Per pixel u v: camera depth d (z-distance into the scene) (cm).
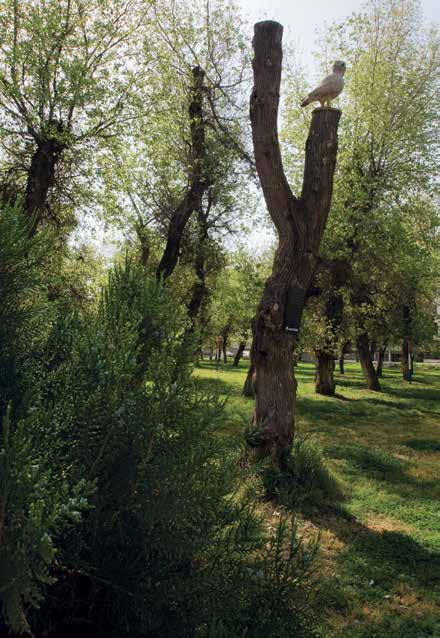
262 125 805
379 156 1962
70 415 215
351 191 1845
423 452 1132
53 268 271
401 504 759
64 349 255
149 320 258
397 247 1802
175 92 1650
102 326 249
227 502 248
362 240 1839
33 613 204
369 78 1975
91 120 1369
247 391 1975
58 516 152
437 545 609
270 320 817
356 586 490
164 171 1777
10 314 230
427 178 1919
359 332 2044
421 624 426
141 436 211
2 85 1241
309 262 830
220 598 223
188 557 223
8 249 223
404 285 1953
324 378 2238
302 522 645
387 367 5556
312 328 1970
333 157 827
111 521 212
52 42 1298
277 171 812
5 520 155
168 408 215
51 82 1326
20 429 158
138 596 211
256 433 276
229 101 1733
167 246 1719
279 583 241
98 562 213
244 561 240
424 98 1989
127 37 1480
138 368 236
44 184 1276
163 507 209
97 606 221
